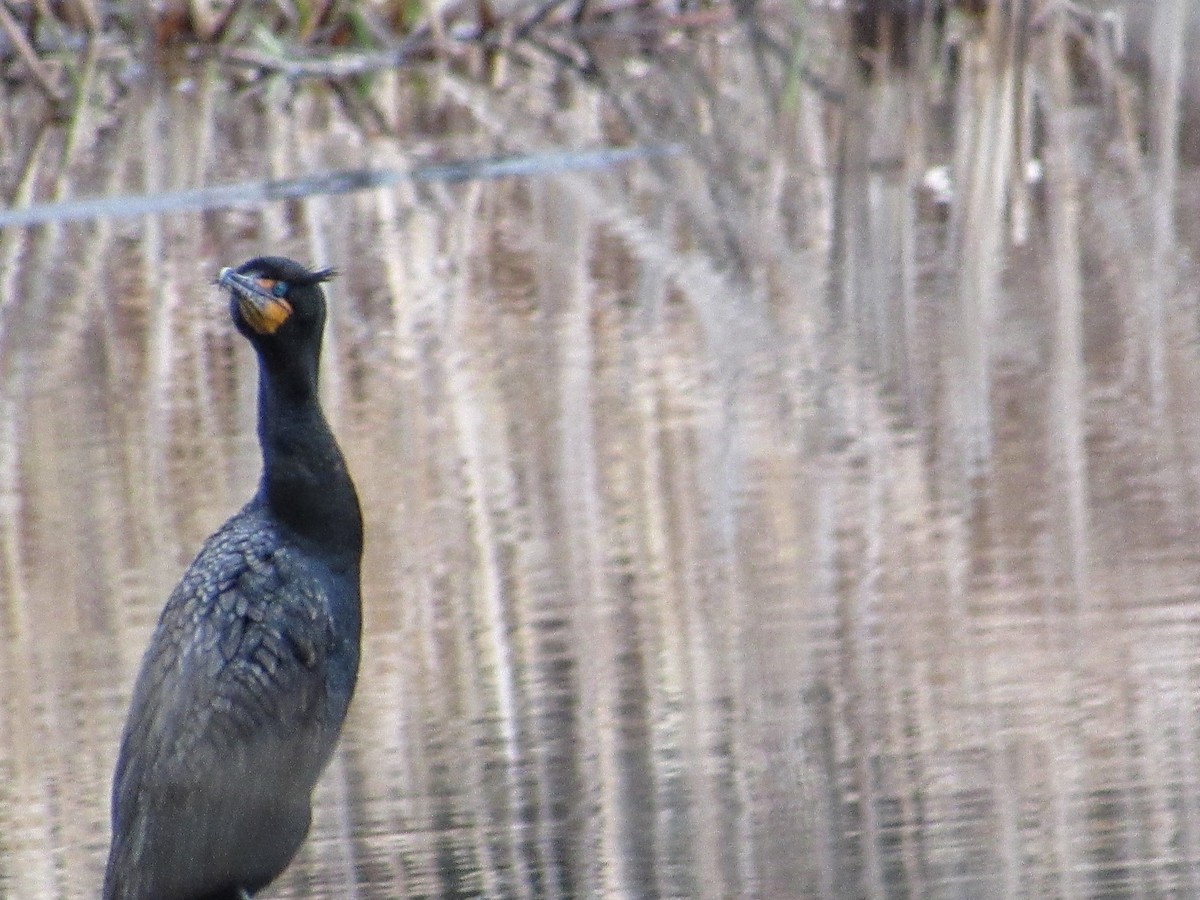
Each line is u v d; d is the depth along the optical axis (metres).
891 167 21.25
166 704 7.60
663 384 14.57
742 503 12.32
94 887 8.29
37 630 10.80
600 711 9.73
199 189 21.72
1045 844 8.23
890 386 14.32
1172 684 9.62
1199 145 20.98
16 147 23.73
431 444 13.50
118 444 13.77
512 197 20.83
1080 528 11.59
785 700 9.70
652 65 26.88
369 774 9.23
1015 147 21.55
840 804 8.66
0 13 24.47
